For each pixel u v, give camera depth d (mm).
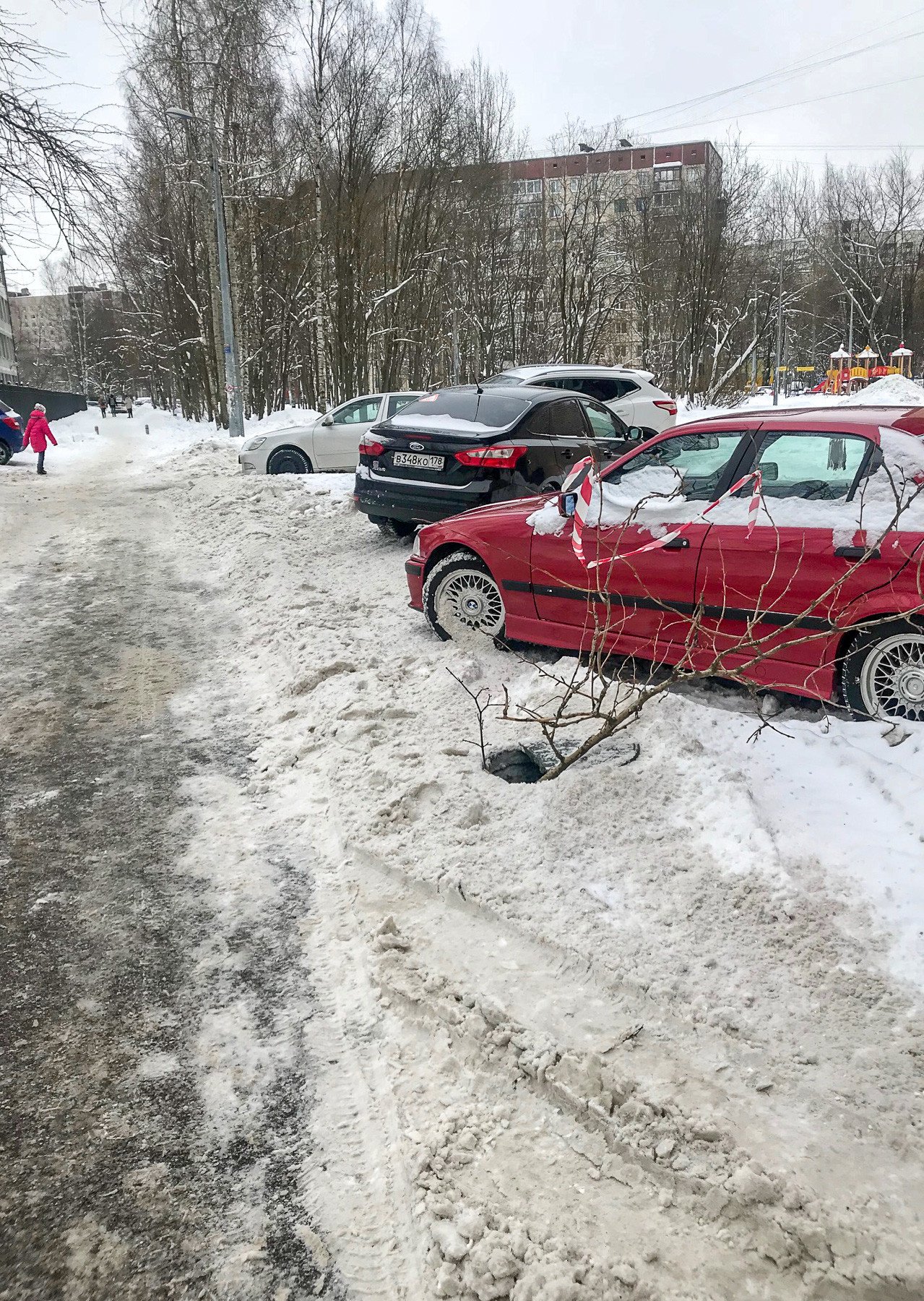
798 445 5008
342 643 6535
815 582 4680
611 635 5516
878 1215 2207
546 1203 2312
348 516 11398
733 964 3096
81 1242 2266
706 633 4898
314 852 4027
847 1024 2822
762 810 3877
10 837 4199
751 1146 2412
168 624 7637
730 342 50281
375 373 39781
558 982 3084
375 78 32656
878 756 4156
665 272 52500
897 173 67000
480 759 4590
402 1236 2285
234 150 31328
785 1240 2168
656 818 3924
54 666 6602
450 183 38969
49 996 3152
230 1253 2244
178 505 14445
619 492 5598
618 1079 2627
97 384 86625
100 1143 2557
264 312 38438
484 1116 2594
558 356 52500
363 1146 2549
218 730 5402
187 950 3385
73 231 9641
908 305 69250
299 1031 2982
